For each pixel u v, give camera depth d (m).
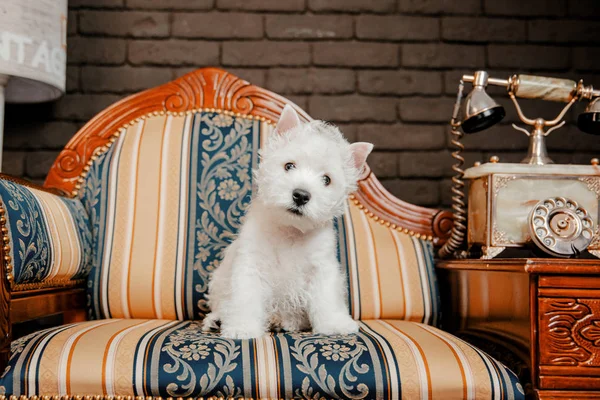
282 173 1.53
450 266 1.91
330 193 1.53
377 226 2.07
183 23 2.41
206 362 1.28
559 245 1.60
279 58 2.43
